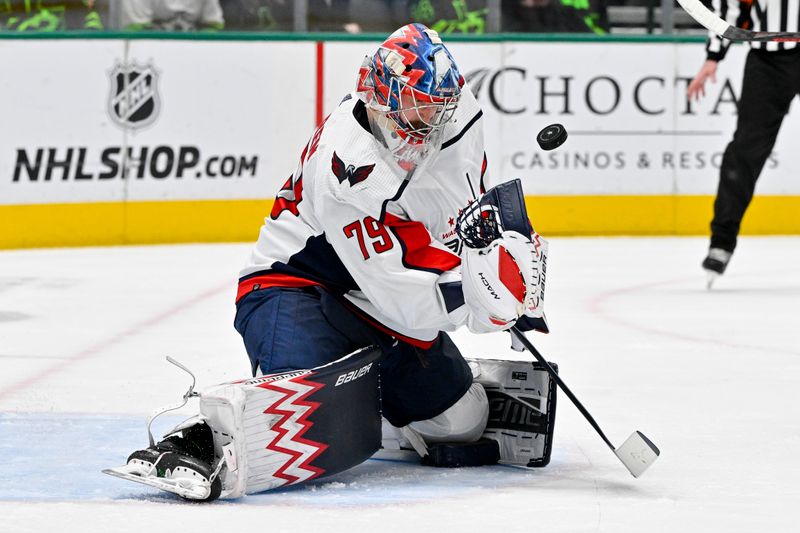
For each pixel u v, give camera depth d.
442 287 7.69
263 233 8.61
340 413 7.71
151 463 7.31
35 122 25.86
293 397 7.46
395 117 7.54
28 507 7.17
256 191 27.47
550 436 8.36
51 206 26.11
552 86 28.03
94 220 26.42
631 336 14.96
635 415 10.29
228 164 27.25
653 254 24.84
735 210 19.61
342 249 7.81
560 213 28.22
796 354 13.61
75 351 13.83
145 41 26.50
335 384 7.66
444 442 8.71
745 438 9.36
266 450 7.39
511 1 28.34
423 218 8.16
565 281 20.66
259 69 27.22
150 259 23.92
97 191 26.41
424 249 7.81
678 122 28.34
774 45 19.77
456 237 8.30
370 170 7.68
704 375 12.28
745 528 6.80
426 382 8.38
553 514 7.07
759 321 16.27
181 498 7.42
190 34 26.77
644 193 28.38
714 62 21.17
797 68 19.75
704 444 9.16
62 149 26.11
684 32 28.75
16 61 25.66
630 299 18.48
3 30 26.17
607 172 28.27
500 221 7.54
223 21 27.53
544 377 8.39
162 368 12.69
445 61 7.57
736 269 22.58
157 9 27.02
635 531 6.71
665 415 10.29
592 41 28.03
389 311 7.89
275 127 27.45
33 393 11.25
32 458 8.61
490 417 8.67
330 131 7.90
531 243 7.53
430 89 7.45
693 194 28.47
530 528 6.75
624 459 7.97
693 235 28.55
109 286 19.97
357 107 7.83
